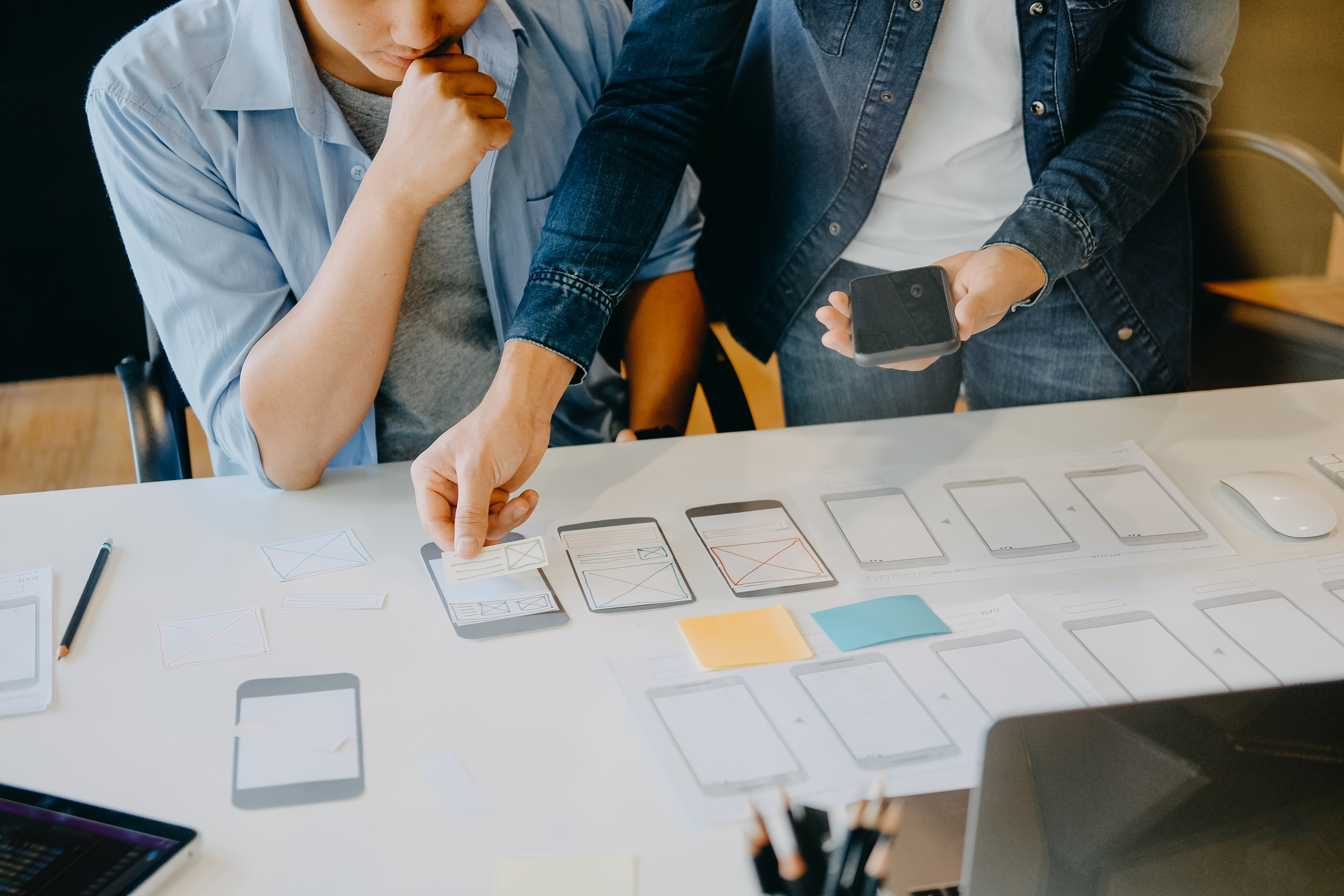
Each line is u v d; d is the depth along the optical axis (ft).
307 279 3.70
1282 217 7.00
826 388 4.93
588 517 3.16
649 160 3.41
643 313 4.42
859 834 2.08
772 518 3.19
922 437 3.66
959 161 4.10
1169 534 3.15
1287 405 3.94
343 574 2.86
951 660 2.60
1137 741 2.32
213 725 2.30
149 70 3.29
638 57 3.47
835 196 4.23
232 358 3.40
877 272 4.50
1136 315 4.43
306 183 3.58
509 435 2.92
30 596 2.70
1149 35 3.62
